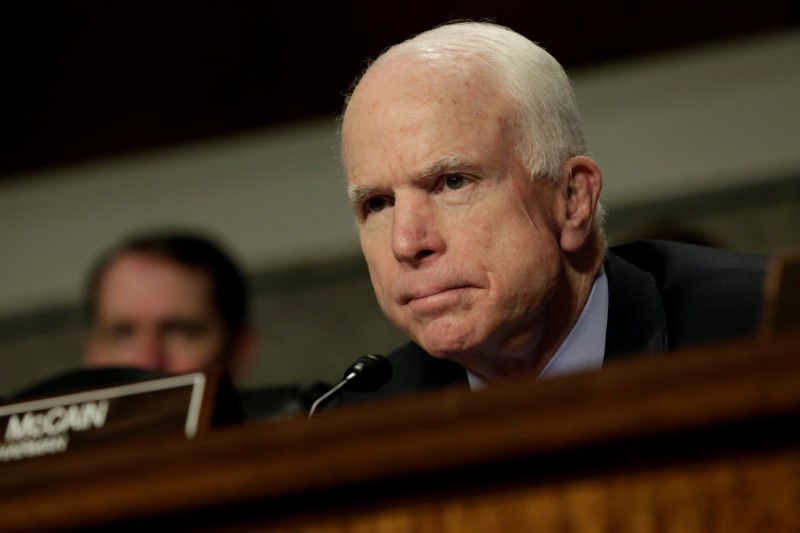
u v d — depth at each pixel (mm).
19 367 8328
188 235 5660
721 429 1779
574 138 3555
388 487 1894
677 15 7652
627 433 1781
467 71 3375
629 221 7520
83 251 8328
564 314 3566
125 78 8422
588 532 1815
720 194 7426
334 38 8141
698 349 1795
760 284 3471
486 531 1851
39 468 2012
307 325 7965
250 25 8273
